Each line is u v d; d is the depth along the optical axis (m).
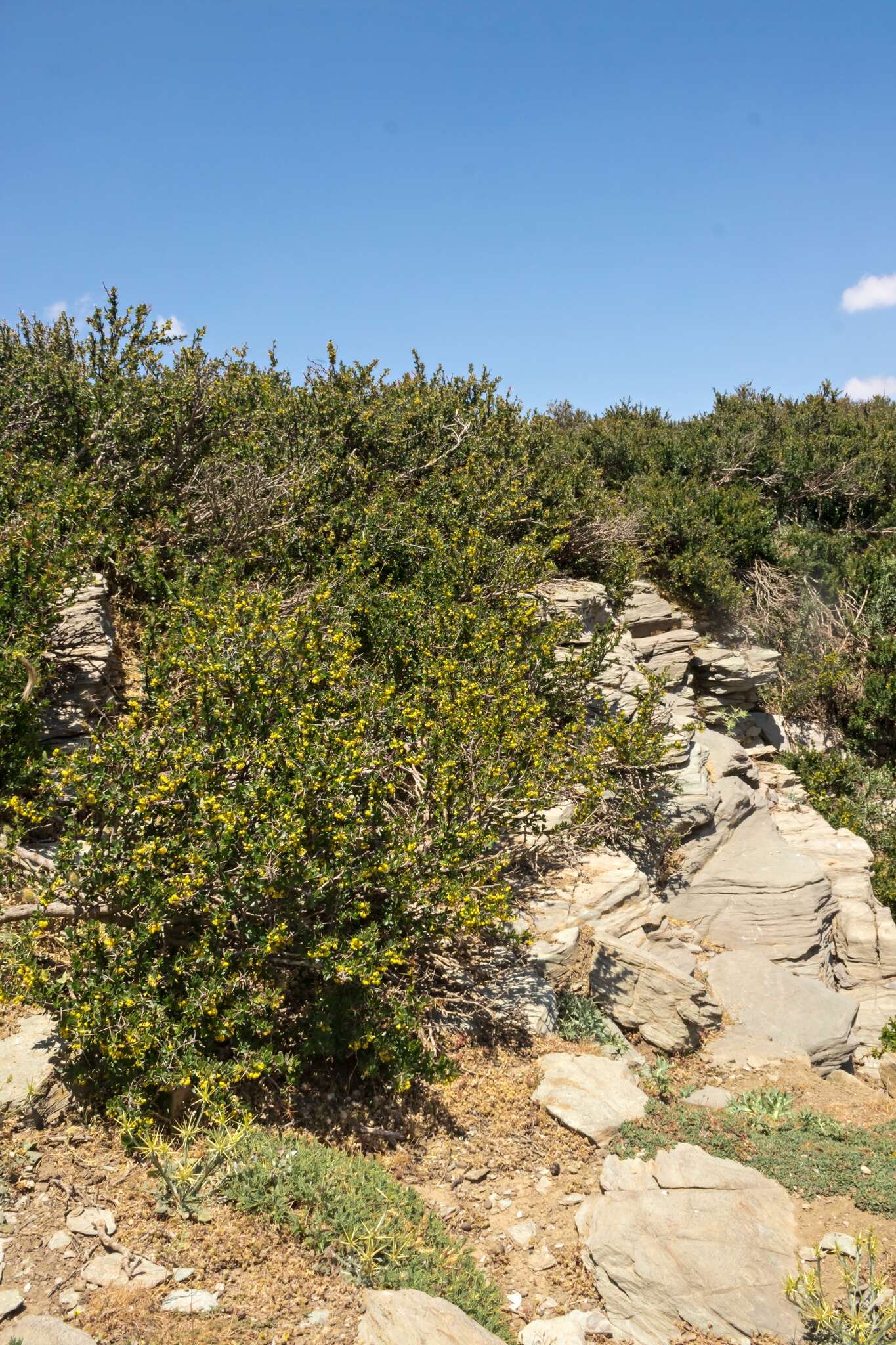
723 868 9.41
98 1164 4.03
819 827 11.19
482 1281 4.12
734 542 14.20
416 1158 4.95
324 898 5.03
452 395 11.72
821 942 9.04
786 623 13.97
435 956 6.09
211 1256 3.67
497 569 8.95
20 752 5.35
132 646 7.02
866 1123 6.20
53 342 9.61
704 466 16.31
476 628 7.96
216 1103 4.36
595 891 7.70
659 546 13.76
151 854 4.44
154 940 4.55
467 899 5.48
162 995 4.48
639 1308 4.11
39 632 5.80
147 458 8.34
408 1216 4.34
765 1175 5.04
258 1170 4.11
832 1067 7.53
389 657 7.46
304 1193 4.09
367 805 5.42
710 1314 4.05
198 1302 3.44
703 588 13.52
